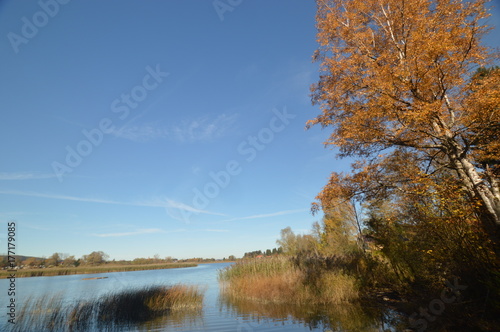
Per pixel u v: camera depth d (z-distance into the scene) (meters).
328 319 11.00
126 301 15.52
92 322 13.12
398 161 10.87
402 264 13.02
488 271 6.93
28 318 13.13
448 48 7.78
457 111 9.48
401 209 10.30
